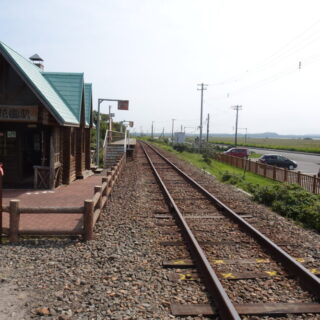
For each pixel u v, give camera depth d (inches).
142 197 509.4
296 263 233.8
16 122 546.3
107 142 1179.3
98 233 314.8
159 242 295.3
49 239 294.2
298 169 1391.5
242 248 286.7
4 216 360.5
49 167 533.3
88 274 225.1
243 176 845.8
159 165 1083.3
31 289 203.9
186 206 460.1
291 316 180.2
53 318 173.5
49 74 674.8
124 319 172.1
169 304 188.2
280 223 382.6
